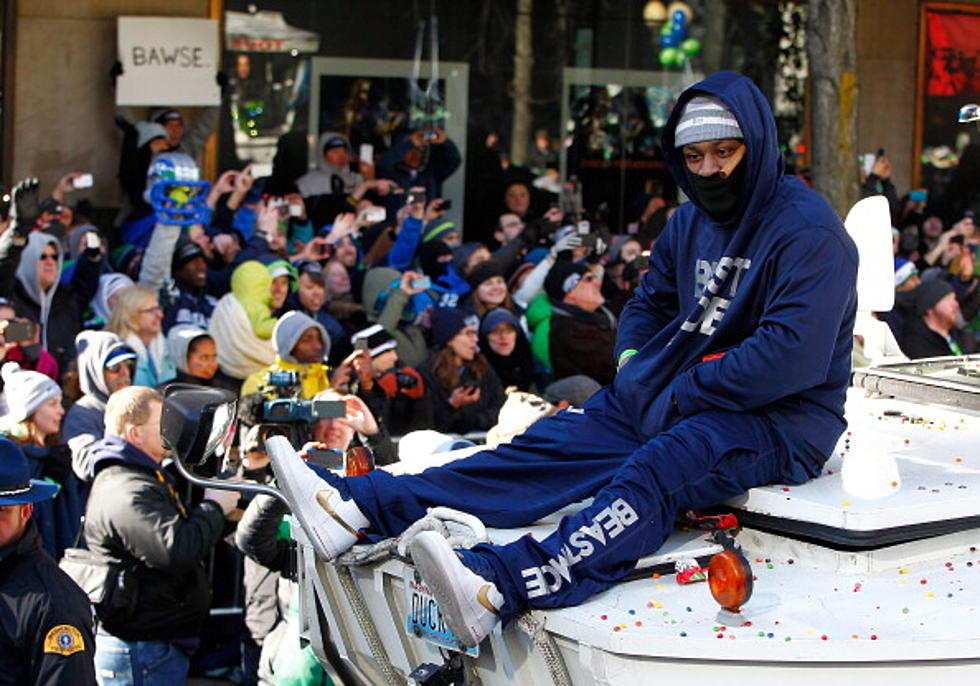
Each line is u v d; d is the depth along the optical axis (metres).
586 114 11.09
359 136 10.55
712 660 3.26
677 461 3.77
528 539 3.56
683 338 4.08
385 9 10.52
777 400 3.94
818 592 3.58
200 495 6.50
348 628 4.29
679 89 11.30
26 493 3.95
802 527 3.75
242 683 6.39
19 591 3.93
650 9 11.20
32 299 7.61
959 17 12.06
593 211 11.12
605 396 4.31
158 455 5.53
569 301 8.80
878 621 3.37
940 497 3.77
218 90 9.75
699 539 3.91
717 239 4.11
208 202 9.23
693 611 3.46
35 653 3.90
